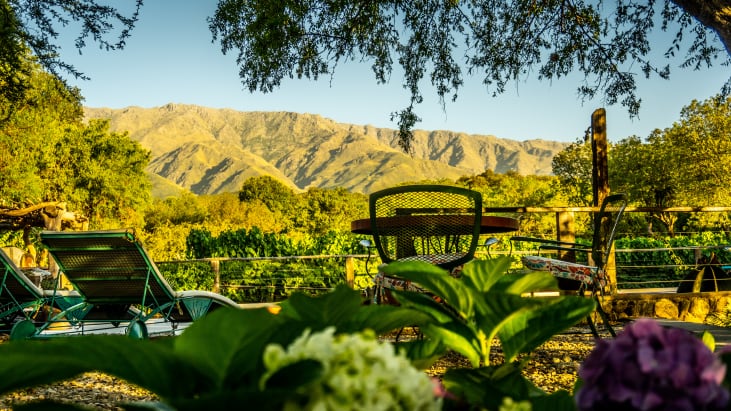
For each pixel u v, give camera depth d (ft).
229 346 2.38
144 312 19.38
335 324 3.07
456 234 14.80
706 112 108.37
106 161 104.99
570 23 30.81
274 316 2.37
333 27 31.45
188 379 2.44
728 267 27.25
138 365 2.35
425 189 14.57
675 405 2.00
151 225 161.07
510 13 31.53
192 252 41.55
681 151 109.81
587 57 30.68
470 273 3.83
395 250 15.87
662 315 24.00
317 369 2.04
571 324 3.48
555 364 13.46
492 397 3.04
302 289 37.09
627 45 30.01
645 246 47.70
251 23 31.12
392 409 2.04
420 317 3.19
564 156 133.28
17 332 16.99
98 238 16.75
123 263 17.40
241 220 161.99
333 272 38.19
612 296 23.59
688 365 2.01
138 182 110.32
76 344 2.23
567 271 14.03
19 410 2.26
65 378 2.40
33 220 50.78
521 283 3.78
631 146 121.29
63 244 17.08
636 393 2.04
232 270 38.83
